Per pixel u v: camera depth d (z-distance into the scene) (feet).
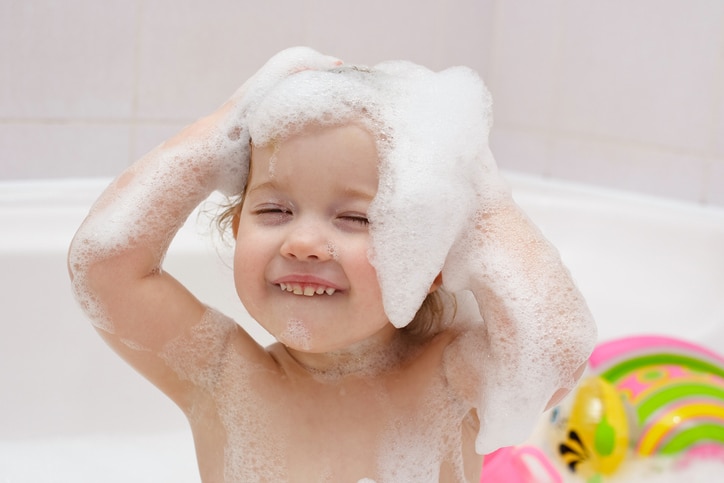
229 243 3.11
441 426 2.61
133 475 4.23
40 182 4.80
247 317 3.56
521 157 6.31
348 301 2.32
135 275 2.53
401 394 2.62
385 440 2.58
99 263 2.49
